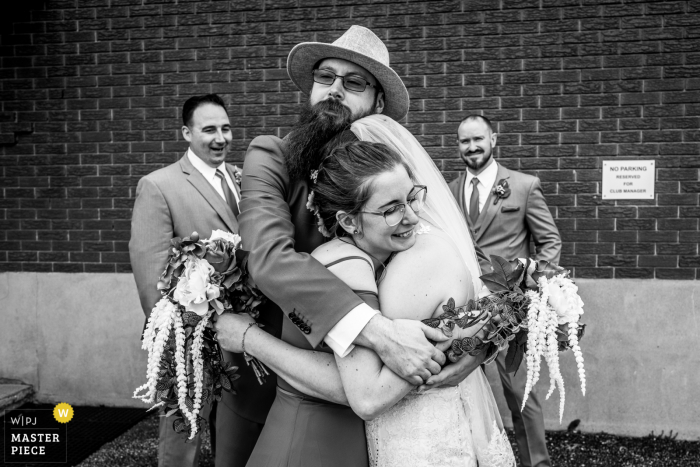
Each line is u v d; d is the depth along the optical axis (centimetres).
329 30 407
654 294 379
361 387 128
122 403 428
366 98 187
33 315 432
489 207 346
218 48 417
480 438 150
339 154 139
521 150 394
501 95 394
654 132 381
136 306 424
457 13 396
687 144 378
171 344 149
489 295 142
